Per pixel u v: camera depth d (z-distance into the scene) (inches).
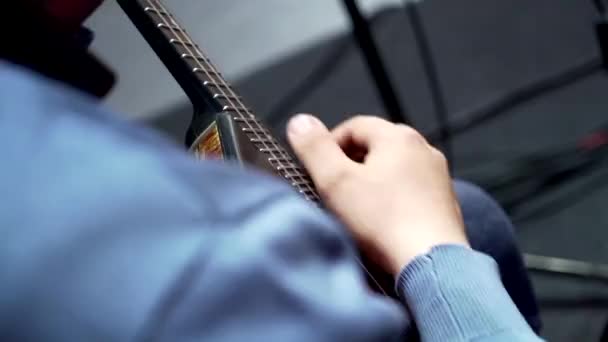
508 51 68.1
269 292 11.0
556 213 56.3
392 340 12.5
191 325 10.4
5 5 16.5
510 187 58.7
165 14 27.8
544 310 50.9
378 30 72.5
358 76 69.3
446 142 63.0
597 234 54.3
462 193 33.3
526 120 62.9
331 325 11.4
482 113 64.3
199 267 10.6
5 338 10.1
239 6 78.6
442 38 70.7
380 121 28.3
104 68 20.3
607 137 59.8
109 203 10.4
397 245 24.2
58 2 20.3
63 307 10.1
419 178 25.8
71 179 10.4
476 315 21.4
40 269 10.1
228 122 25.9
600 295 51.0
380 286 24.4
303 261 11.7
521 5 71.5
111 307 10.2
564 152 60.1
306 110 67.7
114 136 11.0
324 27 74.4
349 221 25.4
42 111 10.8
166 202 10.7
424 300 22.4
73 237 10.2
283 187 12.3
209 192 11.2
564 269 52.3
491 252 32.5
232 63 73.4
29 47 17.2
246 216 11.3
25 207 10.3
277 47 73.9
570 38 67.6
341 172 26.1
